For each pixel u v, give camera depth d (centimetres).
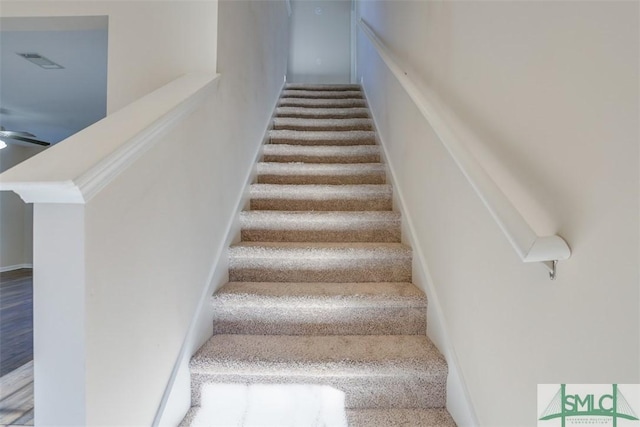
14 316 298
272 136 271
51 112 399
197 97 117
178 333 108
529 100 70
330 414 114
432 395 118
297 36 481
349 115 319
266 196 209
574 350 58
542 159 66
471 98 97
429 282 135
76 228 66
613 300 51
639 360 47
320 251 162
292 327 140
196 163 122
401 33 191
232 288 149
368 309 139
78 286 66
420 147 150
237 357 119
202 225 128
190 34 141
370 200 210
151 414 92
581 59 57
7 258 536
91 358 68
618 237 50
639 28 47
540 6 67
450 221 114
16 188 61
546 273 65
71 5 144
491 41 86
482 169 82
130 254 81
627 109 48
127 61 142
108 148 72
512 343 77
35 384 67
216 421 110
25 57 253
